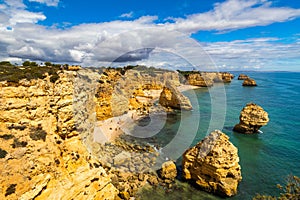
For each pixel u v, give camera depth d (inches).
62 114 788.0
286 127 1939.0
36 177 560.4
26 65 1052.5
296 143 1562.5
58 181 612.1
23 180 531.2
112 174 992.9
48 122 721.6
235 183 925.8
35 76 751.7
